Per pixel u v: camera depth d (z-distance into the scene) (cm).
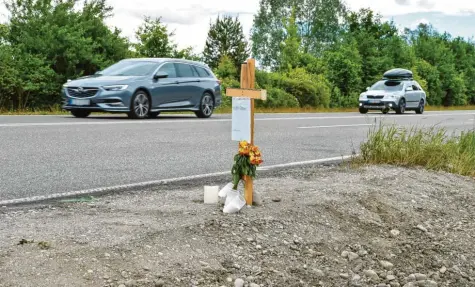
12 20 2278
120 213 459
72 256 354
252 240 427
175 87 1594
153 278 350
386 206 560
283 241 439
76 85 1462
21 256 346
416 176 697
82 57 2241
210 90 1702
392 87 2778
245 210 479
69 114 1720
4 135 989
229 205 469
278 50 7081
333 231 481
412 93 2788
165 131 1172
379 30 5019
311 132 1306
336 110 3319
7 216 445
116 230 403
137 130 1166
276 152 930
